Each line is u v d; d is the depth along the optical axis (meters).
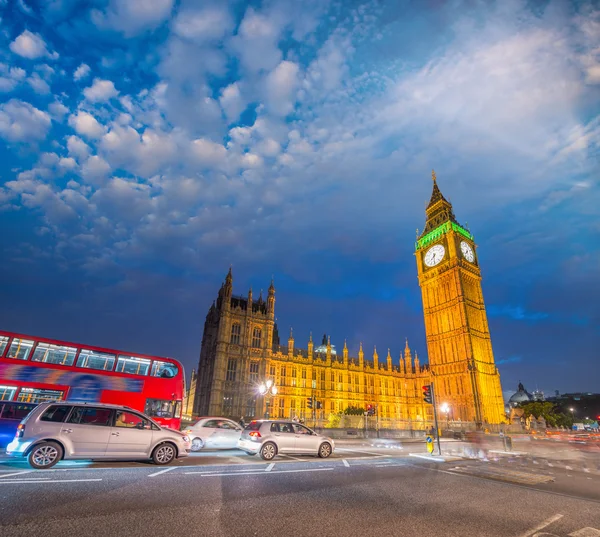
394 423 70.50
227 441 23.58
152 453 15.02
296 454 20.92
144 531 7.51
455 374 95.19
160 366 26.45
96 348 24.62
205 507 9.36
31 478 11.62
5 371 21.52
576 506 11.23
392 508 10.07
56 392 22.45
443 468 18.64
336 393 96.00
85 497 9.76
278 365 89.44
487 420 88.06
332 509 9.72
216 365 78.38
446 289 103.56
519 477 16.73
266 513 9.11
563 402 171.25
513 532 8.46
